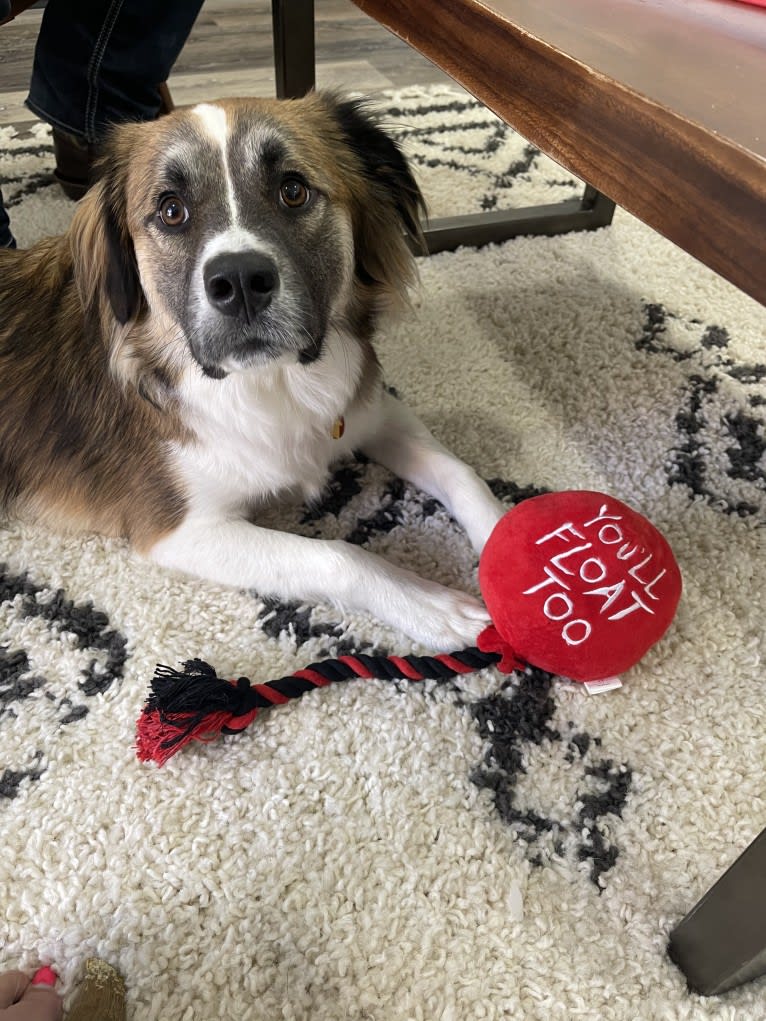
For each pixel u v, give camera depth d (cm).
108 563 70
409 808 53
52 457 71
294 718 58
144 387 65
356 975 46
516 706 58
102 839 52
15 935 48
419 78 165
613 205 111
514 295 100
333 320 65
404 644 63
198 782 54
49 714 59
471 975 46
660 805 53
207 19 200
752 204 36
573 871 51
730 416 83
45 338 71
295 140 59
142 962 47
